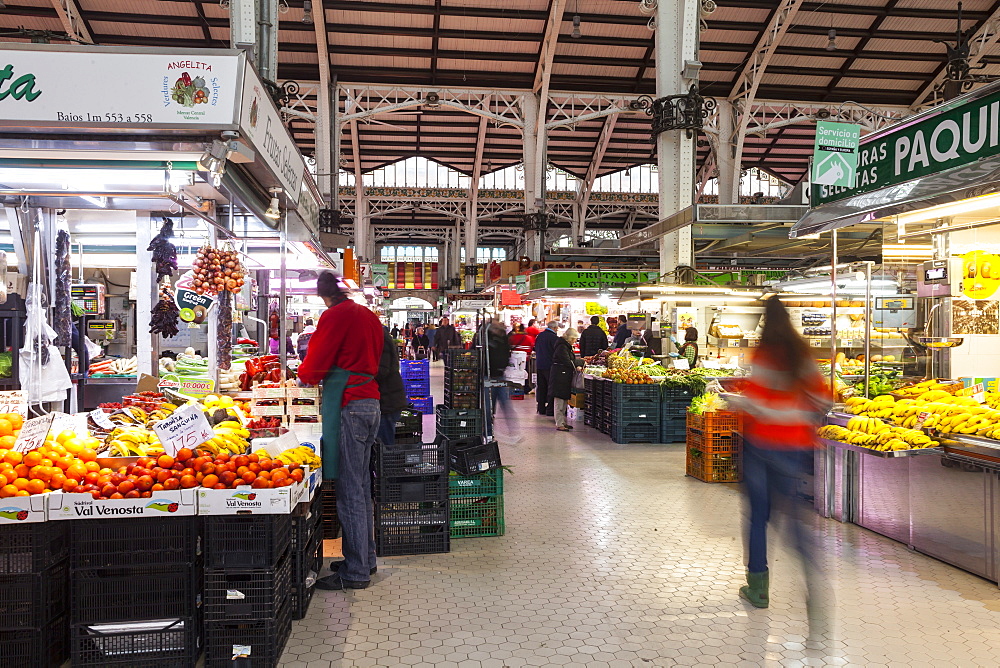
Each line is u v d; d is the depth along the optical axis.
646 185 42.28
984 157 4.68
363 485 4.16
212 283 5.07
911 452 4.63
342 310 4.02
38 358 4.51
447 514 4.80
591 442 9.57
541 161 26.77
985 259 5.78
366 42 24.33
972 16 22.70
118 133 3.33
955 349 5.96
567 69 26.14
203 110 3.32
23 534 2.94
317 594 4.00
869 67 25.47
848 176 5.83
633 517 5.66
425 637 3.40
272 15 9.98
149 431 4.02
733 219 11.46
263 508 3.03
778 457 3.54
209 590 3.04
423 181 41.59
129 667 3.01
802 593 4.02
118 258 7.20
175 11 21.41
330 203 25.12
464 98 28.11
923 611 3.75
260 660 3.05
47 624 2.98
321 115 24.42
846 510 5.59
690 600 3.90
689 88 13.55
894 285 6.69
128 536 3.00
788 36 23.75
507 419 10.48
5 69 3.23
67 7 20.58
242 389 5.59
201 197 4.76
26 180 3.94
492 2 22.48
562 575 4.31
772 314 3.74
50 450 3.25
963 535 4.40
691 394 9.42
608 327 18.30
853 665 3.12
